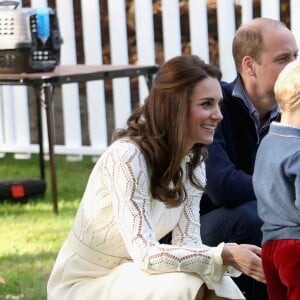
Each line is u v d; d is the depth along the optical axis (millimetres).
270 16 22516
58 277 12125
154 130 11367
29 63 19281
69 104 24156
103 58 26188
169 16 23281
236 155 13867
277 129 11836
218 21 22797
